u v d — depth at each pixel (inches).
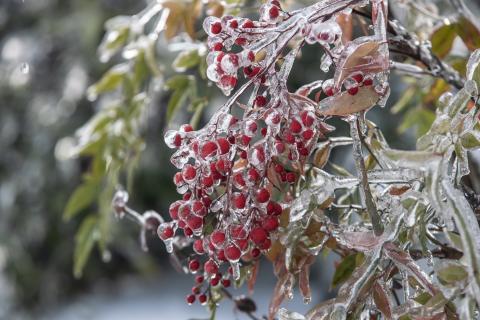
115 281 75.7
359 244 18.7
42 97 75.4
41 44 76.3
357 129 18.8
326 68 18.9
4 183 73.0
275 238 20.3
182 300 70.9
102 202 31.4
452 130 18.1
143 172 68.0
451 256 20.8
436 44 25.2
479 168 27.2
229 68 17.7
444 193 17.0
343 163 43.2
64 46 75.9
